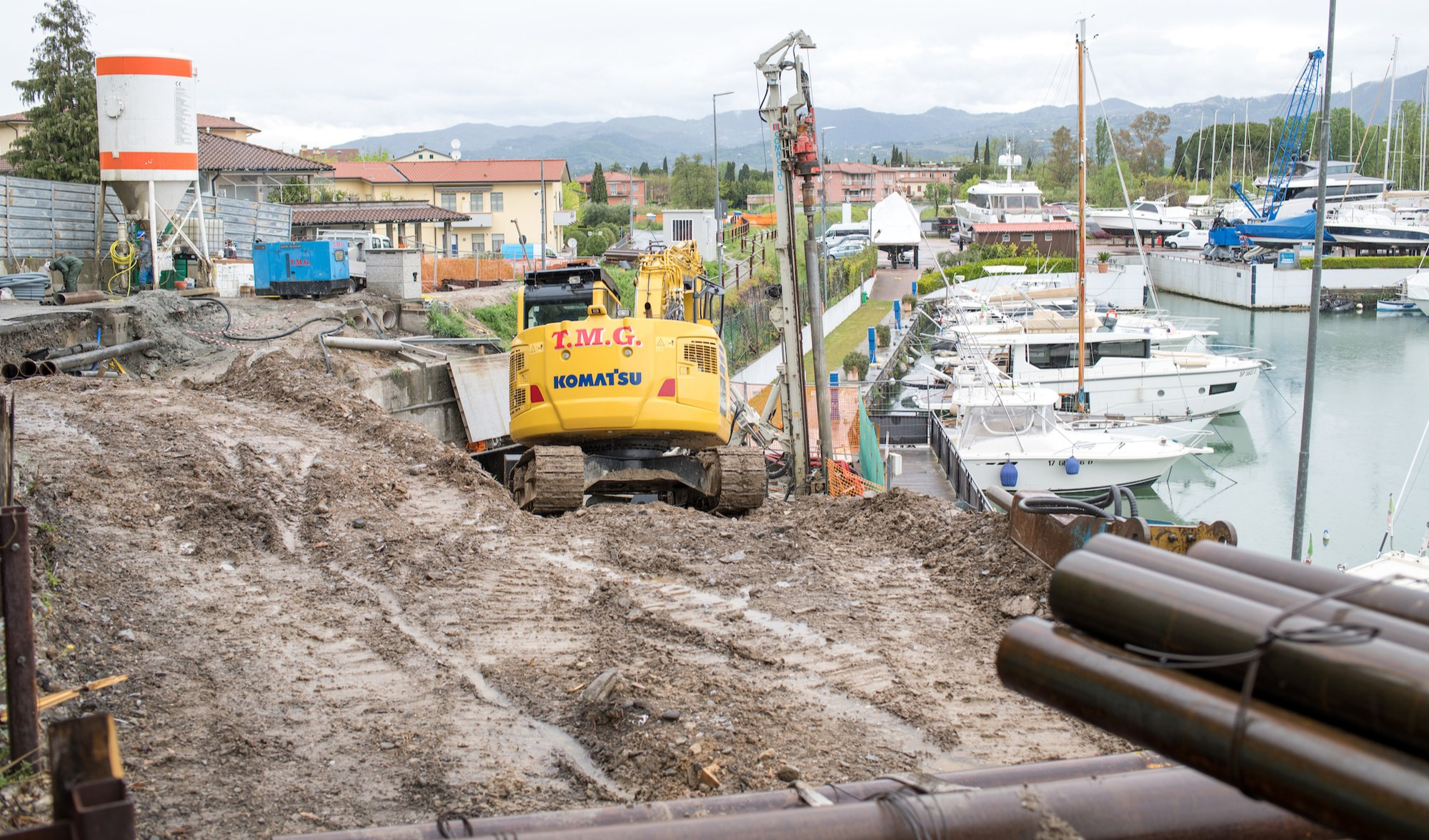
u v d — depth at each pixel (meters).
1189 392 34.84
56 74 38.47
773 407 21.95
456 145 87.81
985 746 6.29
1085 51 33.62
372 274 27.36
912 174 176.12
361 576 9.30
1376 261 64.94
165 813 5.41
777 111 17.64
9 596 5.39
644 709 6.55
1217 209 96.88
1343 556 23.23
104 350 18.02
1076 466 25.75
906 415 29.44
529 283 15.64
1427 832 2.15
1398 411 36.53
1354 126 105.75
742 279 48.69
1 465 7.23
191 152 24.25
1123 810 3.63
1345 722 2.38
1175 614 2.71
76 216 25.69
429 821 5.39
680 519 11.50
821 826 3.53
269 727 6.44
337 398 16.09
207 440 12.73
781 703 6.82
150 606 8.20
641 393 13.71
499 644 7.89
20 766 5.39
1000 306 47.72
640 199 127.50
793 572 9.69
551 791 5.76
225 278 25.69
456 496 11.89
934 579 9.55
